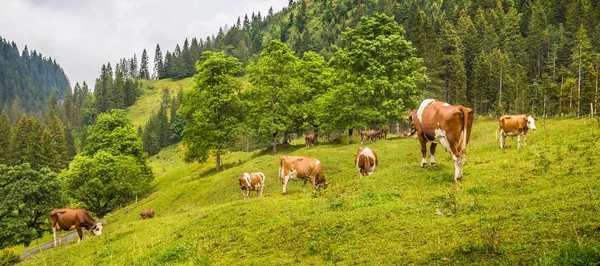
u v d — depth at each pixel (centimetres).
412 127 1897
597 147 1475
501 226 900
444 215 1092
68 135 12938
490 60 9119
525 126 2078
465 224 973
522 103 7862
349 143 4431
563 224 830
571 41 9644
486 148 2258
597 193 978
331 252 1010
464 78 8044
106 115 5741
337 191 1664
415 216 1126
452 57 8319
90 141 5656
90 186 4644
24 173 3869
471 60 10088
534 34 10681
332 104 4422
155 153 13288
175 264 1241
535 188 1183
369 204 1348
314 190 1886
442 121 1482
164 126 14350
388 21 4456
